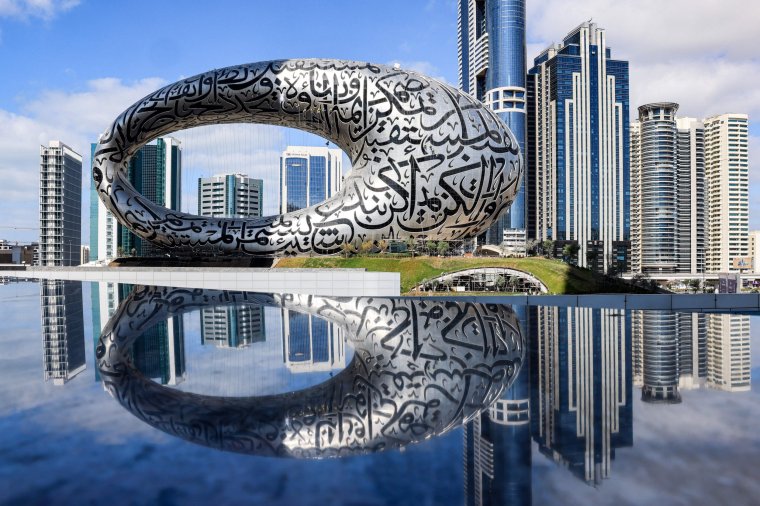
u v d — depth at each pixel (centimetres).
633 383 334
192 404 268
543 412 261
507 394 302
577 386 325
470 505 139
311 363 394
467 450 197
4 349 431
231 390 303
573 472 173
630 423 238
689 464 182
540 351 458
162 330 555
